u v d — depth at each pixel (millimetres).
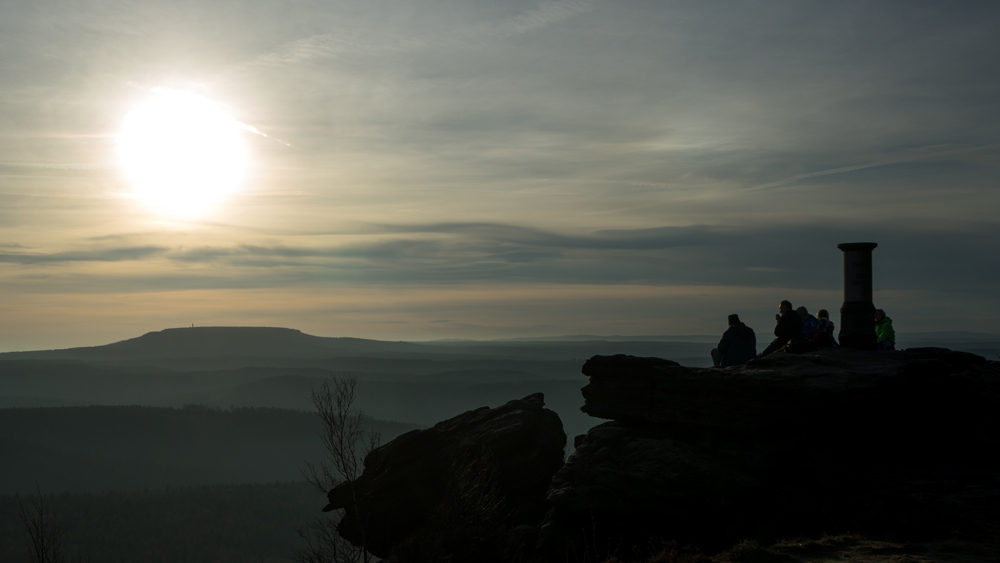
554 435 23031
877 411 15578
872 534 12523
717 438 16438
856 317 18156
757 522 14281
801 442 15367
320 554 19297
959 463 15930
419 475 21047
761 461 15406
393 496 20734
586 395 19453
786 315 19406
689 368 17641
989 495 13086
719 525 14750
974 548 10703
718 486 14875
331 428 20312
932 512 12633
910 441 16281
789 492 14570
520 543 16844
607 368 19266
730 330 20594
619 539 15578
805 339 18922
